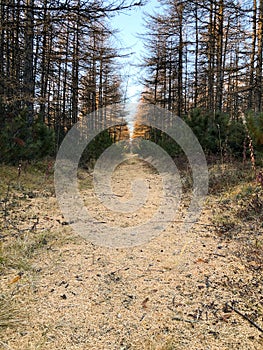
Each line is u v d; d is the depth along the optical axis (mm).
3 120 8266
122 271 2779
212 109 13656
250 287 2426
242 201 4855
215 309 2156
